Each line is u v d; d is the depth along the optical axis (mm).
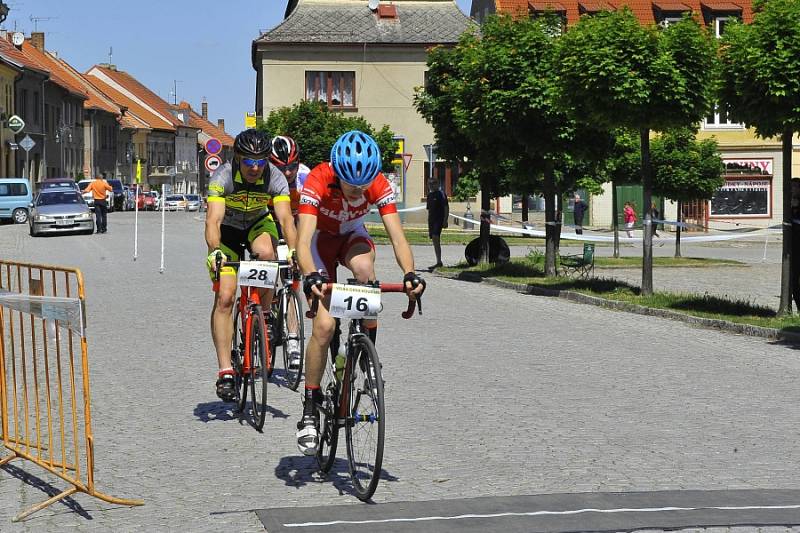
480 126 23406
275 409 9055
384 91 59625
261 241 9047
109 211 74375
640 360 11984
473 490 6496
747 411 9062
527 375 10789
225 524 5797
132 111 133375
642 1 58188
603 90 18391
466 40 29203
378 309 6426
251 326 8539
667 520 5801
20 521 5902
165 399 9484
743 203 56062
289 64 59094
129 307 16625
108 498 6215
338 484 6676
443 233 47125
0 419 7984
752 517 5867
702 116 18719
